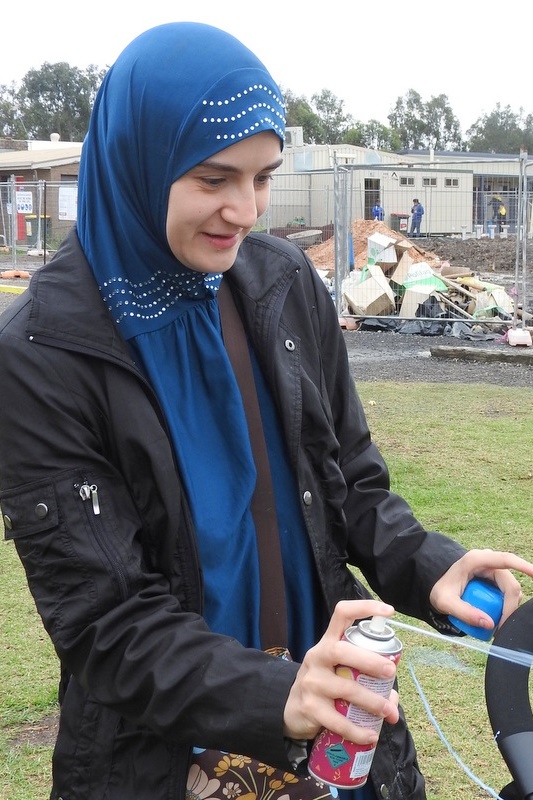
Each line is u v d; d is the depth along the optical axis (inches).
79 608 48.1
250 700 44.6
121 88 50.8
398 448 251.6
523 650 47.6
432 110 4244.6
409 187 903.7
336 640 43.1
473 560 56.1
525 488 215.0
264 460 57.1
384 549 60.1
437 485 216.7
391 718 42.7
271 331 57.7
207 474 53.9
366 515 62.2
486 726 122.3
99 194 53.0
